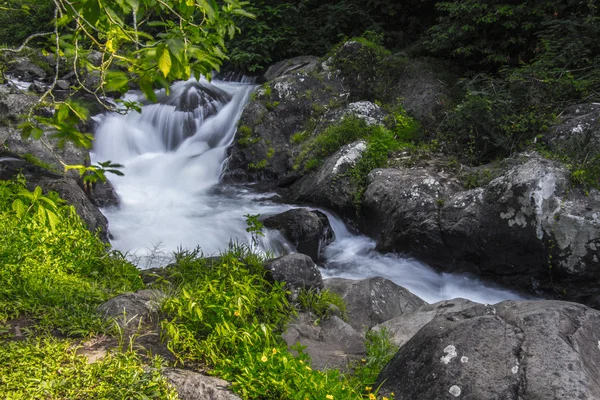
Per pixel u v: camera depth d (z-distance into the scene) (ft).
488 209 27.91
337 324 18.58
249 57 52.03
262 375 13.28
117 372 12.99
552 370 11.96
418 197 30.35
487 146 35.19
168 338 15.55
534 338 12.70
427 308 20.26
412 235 29.66
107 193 34.91
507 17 41.81
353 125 38.52
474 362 12.49
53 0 8.87
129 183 38.42
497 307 14.40
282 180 38.93
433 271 29.60
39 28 64.49
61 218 21.63
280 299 18.69
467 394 12.07
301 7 56.59
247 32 55.26
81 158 35.27
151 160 41.47
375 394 13.32
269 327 16.17
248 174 40.32
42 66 51.24
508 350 12.56
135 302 17.06
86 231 22.24
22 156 33.53
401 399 12.88
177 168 40.70
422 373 12.92
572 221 26.00
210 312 16.29
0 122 36.04
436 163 34.06
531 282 27.86
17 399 11.91
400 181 31.86
